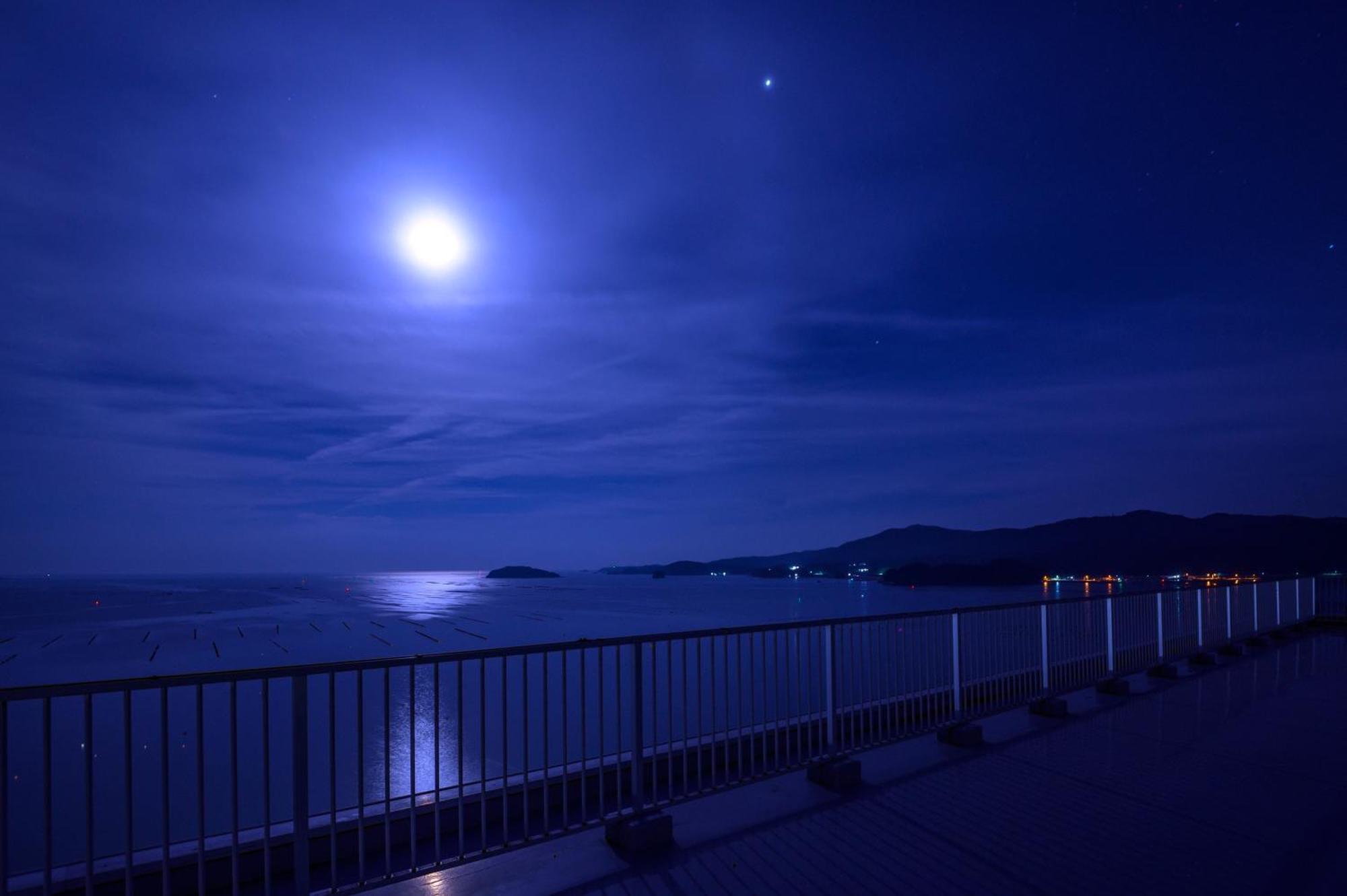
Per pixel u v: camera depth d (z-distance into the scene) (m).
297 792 3.66
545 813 4.61
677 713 24.16
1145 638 11.62
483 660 4.38
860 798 5.88
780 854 4.79
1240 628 14.71
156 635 85.38
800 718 6.20
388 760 4.02
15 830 21.59
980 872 4.51
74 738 35.28
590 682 33.16
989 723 8.43
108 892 3.97
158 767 29.44
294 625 100.94
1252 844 4.94
